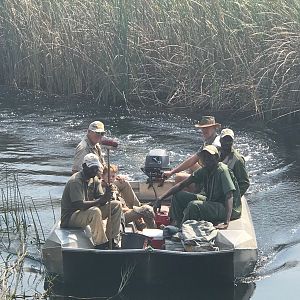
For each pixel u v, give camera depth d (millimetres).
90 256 10961
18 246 12523
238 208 12273
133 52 21531
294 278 11531
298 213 13969
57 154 17484
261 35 20406
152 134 18922
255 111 20281
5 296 10398
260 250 12508
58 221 12234
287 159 17156
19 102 21844
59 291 11023
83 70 22156
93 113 20766
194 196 12359
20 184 15531
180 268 11062
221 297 10883
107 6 21828
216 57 20797
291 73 20047
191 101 20844
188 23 21141
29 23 22797
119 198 12594
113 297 10828
